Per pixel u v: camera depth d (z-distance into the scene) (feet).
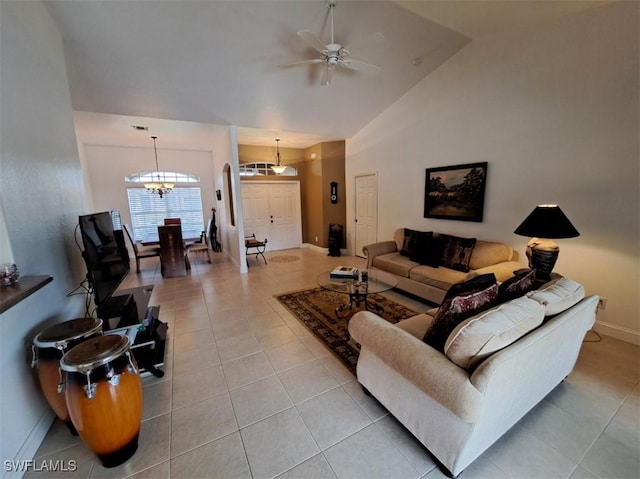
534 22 9.16
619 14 7.55
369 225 18.85
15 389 4.77
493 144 10.95
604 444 5.01
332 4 8.58
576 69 8.48
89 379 4.33
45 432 5.43
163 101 12.80
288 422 5.63
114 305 7.70
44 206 6.52
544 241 8.34
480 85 11.14
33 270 5.83
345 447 5.05
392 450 4.98
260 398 6.31
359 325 5.73
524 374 4.43
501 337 4.08
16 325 4.98
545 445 5.00
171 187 21.09
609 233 8.24
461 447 4.12
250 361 7.74
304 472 4.61
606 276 8.41
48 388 5.00
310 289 13.67
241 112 14.58
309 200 23.93
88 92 11.59
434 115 13.23
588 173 8.50
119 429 4.63
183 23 8.82
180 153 23.49
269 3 8.43
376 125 16.96
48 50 7.47
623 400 6.02
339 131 18.34
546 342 4.65
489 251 10.71
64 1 7.47
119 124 15.31
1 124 5.14
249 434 5.37
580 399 6.07
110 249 7.89
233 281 15.33
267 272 17.04
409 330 6.38
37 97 6.64
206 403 6.19
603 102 8.02
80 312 8.31
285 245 24.45
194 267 18.66
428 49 11.32
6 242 5.06
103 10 8.00
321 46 8.22
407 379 4.64
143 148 22.21
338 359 7.75
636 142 7.55
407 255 13.51
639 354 7.60
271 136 19.22
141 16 8.38
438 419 4.43
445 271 11.25
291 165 23.79
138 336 7.69
